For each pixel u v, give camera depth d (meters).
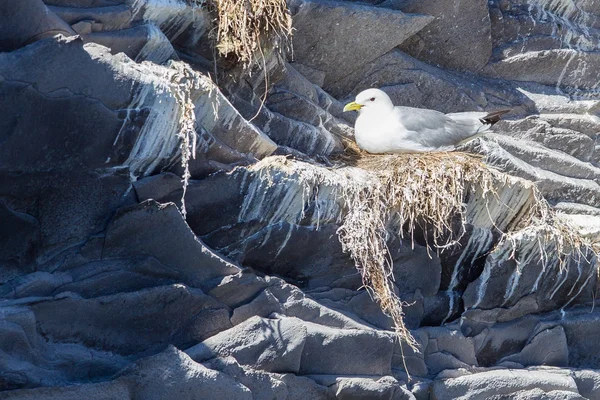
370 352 10.97
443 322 12.59
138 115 9.66
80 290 9.60
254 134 10.97
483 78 14.84
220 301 10.25
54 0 9.80
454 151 12.70
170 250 9.99
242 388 9.70
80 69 9.22
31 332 9.05
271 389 10.05
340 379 10.60
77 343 9.52
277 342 10.18
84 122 9.47
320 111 12.64
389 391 10.84
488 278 12.52
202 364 9.69
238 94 11.84
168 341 9.98
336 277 11.55
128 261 9.90
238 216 10.66
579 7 15.55
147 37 10.38
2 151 9.23
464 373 11.94
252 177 10.48
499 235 12.51
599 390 12.58
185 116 9.91
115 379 9.12
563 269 12.78
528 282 12.70
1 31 9.20
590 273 12.98
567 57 15.10
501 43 14.96
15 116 9.15
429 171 11.74
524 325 12.77
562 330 12.80
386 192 11.50
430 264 12.22
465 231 12.21
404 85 13.87
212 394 9.53
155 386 9.26
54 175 9.59
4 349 8.84
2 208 9.52
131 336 9.79
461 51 14.48
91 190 9.80
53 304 9.27
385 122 12.48
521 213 12.52
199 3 11.05
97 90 9.38
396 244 11.84
